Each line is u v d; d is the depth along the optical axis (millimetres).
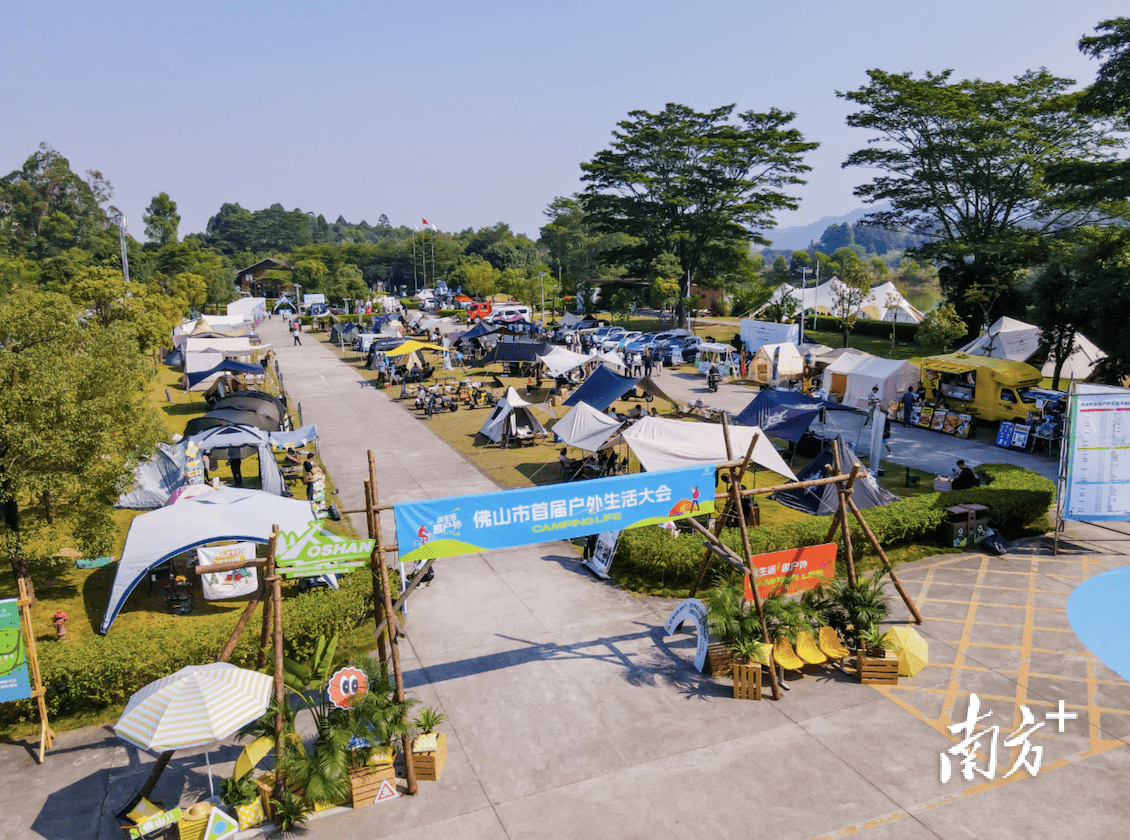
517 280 102188
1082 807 9430
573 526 12367
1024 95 48812
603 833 9055
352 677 10078
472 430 33625
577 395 30109
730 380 44438
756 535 16766
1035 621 14570
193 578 17219
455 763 10531
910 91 49531
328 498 23312
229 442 22375
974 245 49469
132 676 12125
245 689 9391
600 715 11633
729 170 73625
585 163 76000
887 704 11875
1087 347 37344
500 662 13328
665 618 15023
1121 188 29094
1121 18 27516
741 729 11211
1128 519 17750
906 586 16312
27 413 13688
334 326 72312
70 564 18250
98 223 139875
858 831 9031
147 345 42281
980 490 19594
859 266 56531
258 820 9516
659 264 72938
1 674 10727
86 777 10469
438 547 11375
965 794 9688
